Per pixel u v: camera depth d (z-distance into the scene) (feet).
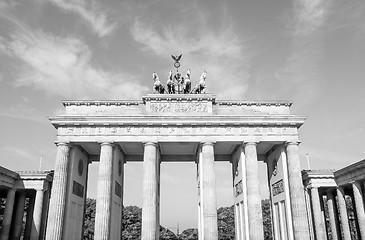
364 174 255.91
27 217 325.83
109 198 252.01
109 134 264.52
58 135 262.88
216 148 299.17
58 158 257.96
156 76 294.25
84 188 302.86
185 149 302.86
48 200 309.22
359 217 261.65
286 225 263.29
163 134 265.75
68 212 255.70
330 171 304.09
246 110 280.92
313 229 307.58
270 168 310.24
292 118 269.44
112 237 256.73
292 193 257.55
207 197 252.42
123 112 275.80
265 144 281.74
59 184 251.60
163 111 274.57
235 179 302.04
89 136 263.90
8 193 288.30
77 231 280.51
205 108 275.80
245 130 268.82
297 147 267.59
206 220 248.11
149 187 251.80
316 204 299.38
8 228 279.90
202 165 265.95
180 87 296.51
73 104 278.67
